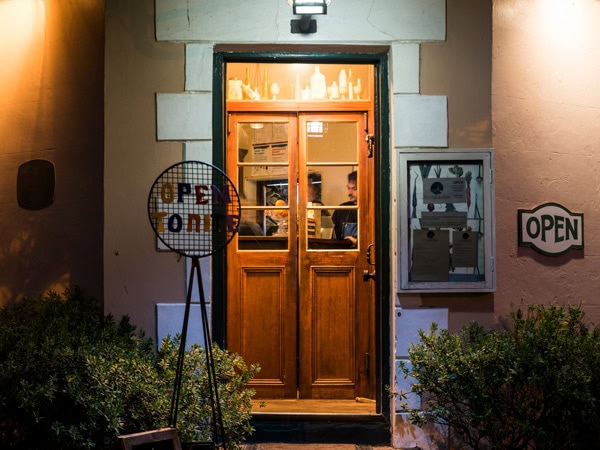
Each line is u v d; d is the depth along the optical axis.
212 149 5.30
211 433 4.76
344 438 5.45
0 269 6.05
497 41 5.71
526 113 5.76
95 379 4.33
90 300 5.68
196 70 5.29
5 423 4.62
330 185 6.04
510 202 5.66
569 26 5.91
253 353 5.98
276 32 5.31
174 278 5.22
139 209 5.24
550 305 5.44
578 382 4.62
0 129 6.12
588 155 5.91
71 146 5.91
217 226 5.16
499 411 4.69
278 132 6.05
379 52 5.45
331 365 6.00
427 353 4.93
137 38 5.29
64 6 5.98
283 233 6.03
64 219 5.91
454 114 5.33
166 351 4.85
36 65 6.05
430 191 5.29
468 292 5.31
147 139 5.27
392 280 5.35
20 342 4.67
